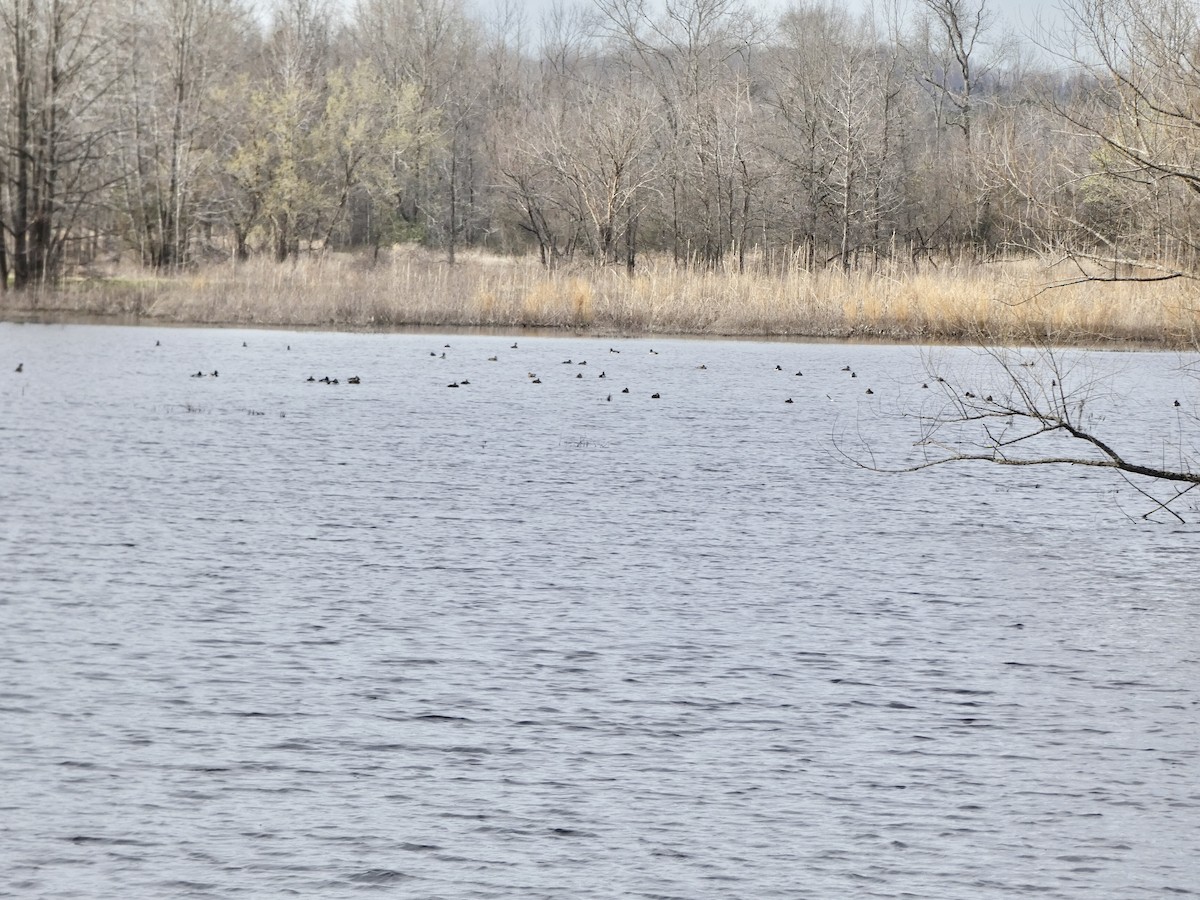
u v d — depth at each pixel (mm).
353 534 42094
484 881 19422
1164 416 73438
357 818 21328
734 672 28797
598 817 21500
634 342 111625
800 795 22422
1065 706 26938
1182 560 40156
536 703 26641
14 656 29141
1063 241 40281
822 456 59438
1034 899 19125
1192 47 38562
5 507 45094
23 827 20875
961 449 62312
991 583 37125
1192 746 24812
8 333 111062
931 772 23469
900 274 120750
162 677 27891
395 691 27203
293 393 77500
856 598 35250
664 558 39531
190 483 50094
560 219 177625
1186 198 38656
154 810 21516
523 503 47531
